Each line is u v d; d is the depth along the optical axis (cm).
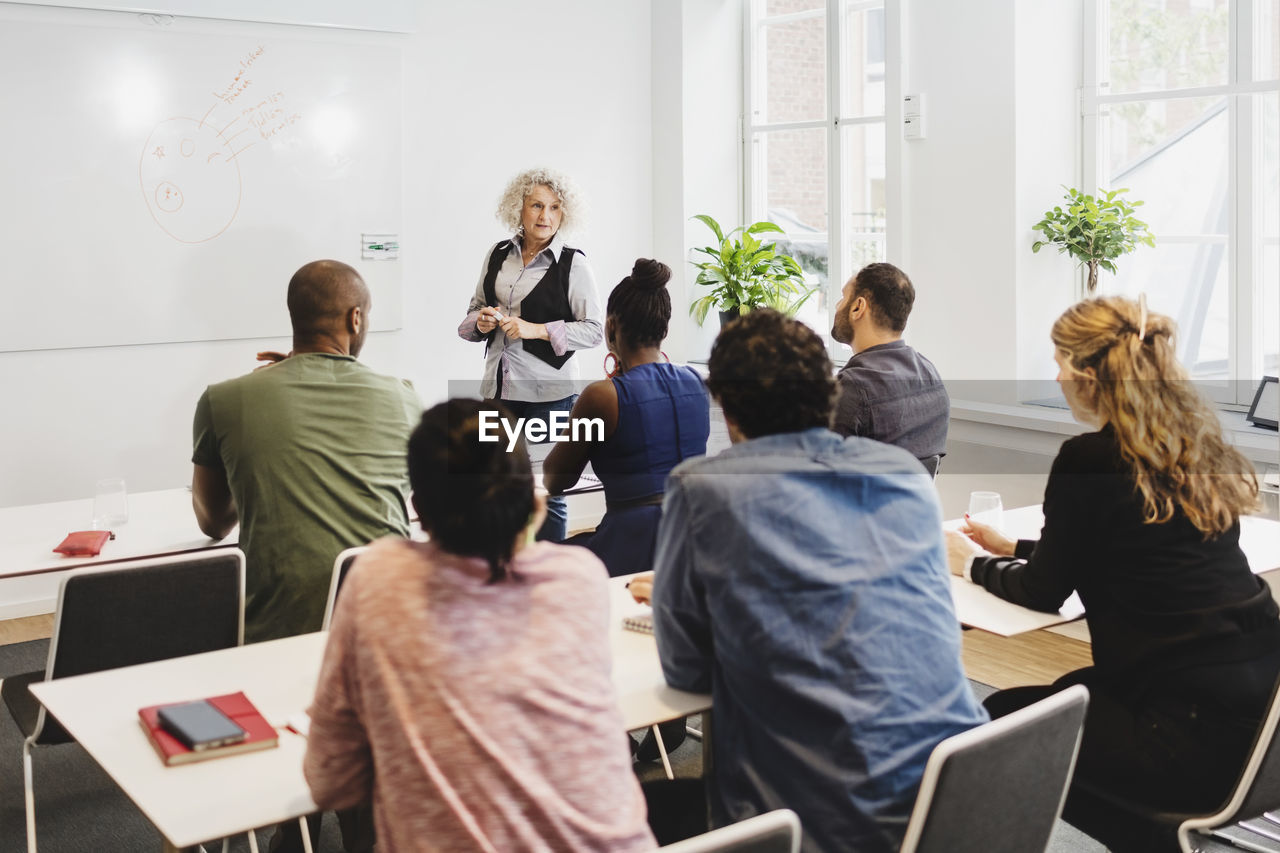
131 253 489
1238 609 212
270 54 512
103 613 243
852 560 172
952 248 512
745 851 142
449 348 580
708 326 640
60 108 468
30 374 475
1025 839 179
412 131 558
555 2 593
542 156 598
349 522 263
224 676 206
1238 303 457
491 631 146
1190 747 208
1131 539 216
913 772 168
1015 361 497
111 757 174
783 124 625
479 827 140
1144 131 480
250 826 154
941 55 506
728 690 181
